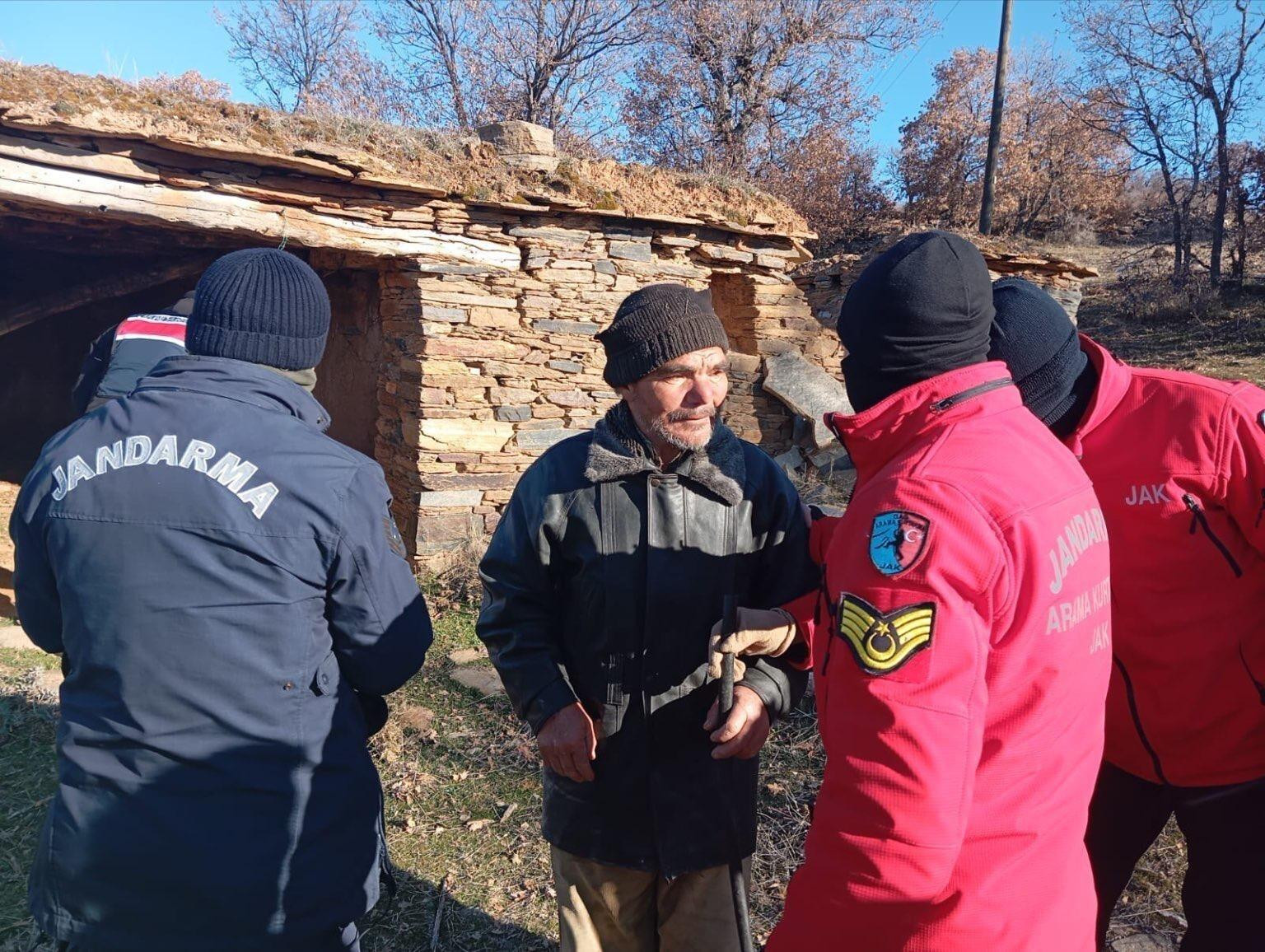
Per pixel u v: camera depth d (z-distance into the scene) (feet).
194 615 5.13
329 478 5.49
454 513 20.22
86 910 5.18
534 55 64.90
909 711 3.79
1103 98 57.72
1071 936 4.29
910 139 79.20
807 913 4.19
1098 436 5.96
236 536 5.17
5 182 14.70
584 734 5.92
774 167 69.05
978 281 4.66
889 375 4.69
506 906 9.61
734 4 65.00
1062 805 4.24
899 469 4.29
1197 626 5.78
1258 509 5.52
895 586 3.96
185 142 15.67
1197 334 46.34
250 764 5.21
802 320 24.49
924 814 3.75
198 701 5.14
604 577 5.98
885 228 43.01
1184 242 56.54
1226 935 5.95
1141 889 9.29
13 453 26.43
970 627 3.87
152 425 5.40
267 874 5.21
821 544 6.31
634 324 5.74
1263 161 51.62
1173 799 6.22
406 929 9.25
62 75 15.49
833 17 66.23
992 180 56.75
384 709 6.57
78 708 5.29
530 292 20.45
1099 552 4.53
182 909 5.13
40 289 22.86
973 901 4.05
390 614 5.70
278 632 5.28
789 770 11.88
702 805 6.09
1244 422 5.57
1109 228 79.61
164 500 5.17
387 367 21.22
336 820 5.55
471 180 19.31
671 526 5.96
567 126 67.05
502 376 20.40
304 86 74.90
